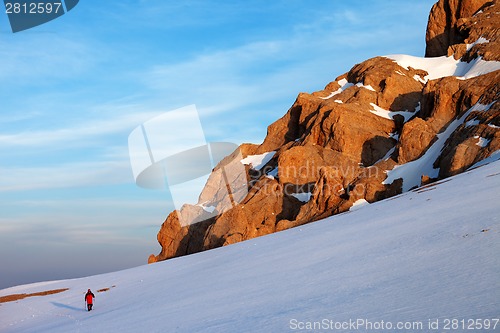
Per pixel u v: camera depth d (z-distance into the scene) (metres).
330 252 38.59
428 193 53.84
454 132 82.50
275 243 56.69
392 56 121.50
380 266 28.34
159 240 101.38
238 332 22.11
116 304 48.91
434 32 125.62
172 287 48.09
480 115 80.81
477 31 113.44
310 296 25.88
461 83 92.44
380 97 106.88
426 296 19.94
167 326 28.16
